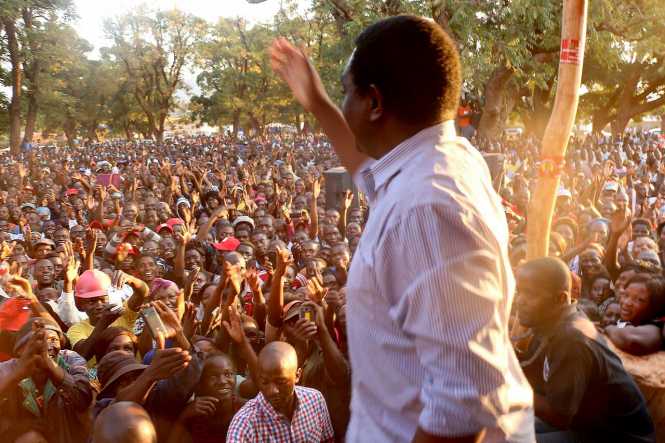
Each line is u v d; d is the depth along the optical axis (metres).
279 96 71.38
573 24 2.82
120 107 79.50
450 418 1.17
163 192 15.48
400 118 1.35
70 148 65.19
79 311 5.84
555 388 2.36
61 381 3.47
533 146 30.48
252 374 3.96
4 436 3.40
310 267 6.39
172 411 3.48
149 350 4.44
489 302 1.17
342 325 4.55
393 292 1.27
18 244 8.40
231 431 3.25
